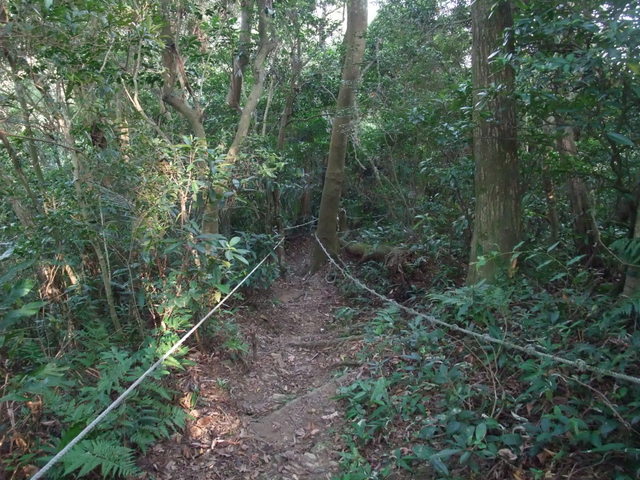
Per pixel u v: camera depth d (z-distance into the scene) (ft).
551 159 15.39
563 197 18.80
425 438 10.09
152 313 13.17
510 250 15.02
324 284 28.35
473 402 10.82
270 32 21.33
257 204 27.04
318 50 31.99
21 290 7.61
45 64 12.62
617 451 8.16
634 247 10.68
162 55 17.61
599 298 11.38
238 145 18.86
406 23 26.89
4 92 12.42
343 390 13.07
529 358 11.20
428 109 20.79
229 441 11.11
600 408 8.87
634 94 10.22
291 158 35.35
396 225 30.63
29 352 10.64
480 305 12.83
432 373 12.06
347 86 28.81
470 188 20.92
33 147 12.94
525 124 15.19
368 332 17.11
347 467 10.19
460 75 25.91
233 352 14.99
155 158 12.82
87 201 12.61
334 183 30.83
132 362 10.70
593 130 11.63
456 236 22.65
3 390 8.51
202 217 15.97
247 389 13.94
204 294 13.94
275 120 36.47
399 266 24.16
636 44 8.98
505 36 12.03
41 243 11.62
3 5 10.83
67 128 13.04
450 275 21.57
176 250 12.95
